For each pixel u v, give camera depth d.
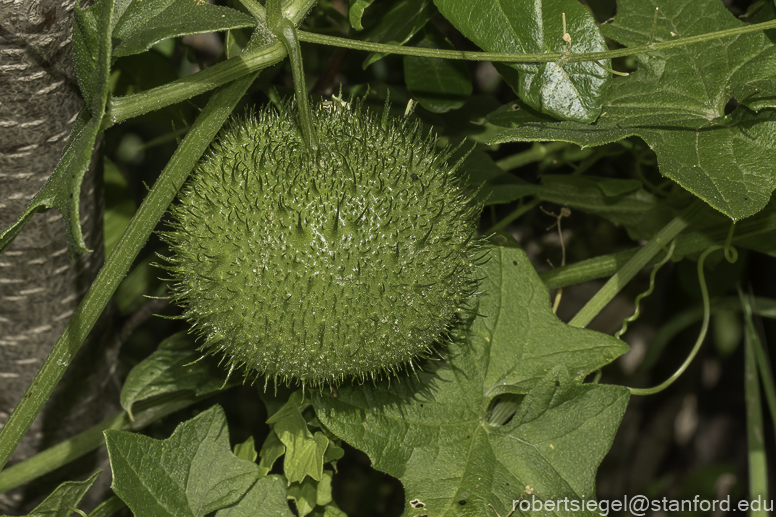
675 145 0.38
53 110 0.38
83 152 0.35
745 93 0.38
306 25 0.43
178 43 0.46
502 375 0.40
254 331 0.36
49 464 0.41
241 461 0.38
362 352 0.36
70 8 0.37
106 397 0.43
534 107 0.38
